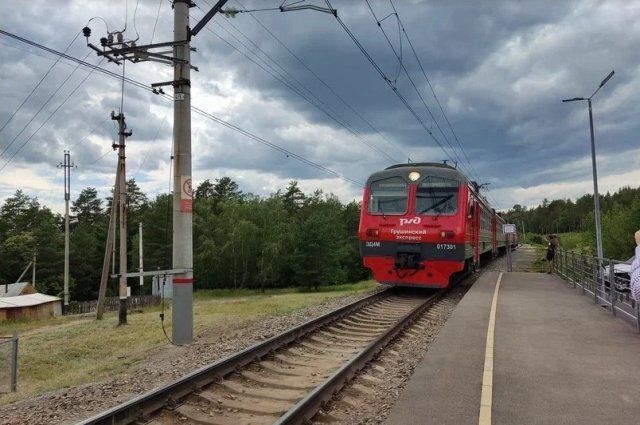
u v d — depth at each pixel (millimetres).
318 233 64312
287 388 6906
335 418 5641
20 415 6469
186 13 11453
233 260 67375
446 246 15961
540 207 186250
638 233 6730
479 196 21234
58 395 7371
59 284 72125
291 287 72188
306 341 9727
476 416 5242
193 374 6602
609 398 5730
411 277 16547
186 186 11391
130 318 24625
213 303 27766
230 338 10781
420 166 17203
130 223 87438
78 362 13180
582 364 7133
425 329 10922
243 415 5918
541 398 5750
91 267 75562
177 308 11219
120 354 12180
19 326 29016
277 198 73500
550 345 8266
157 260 72562
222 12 11523
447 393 5957
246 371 7559
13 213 90250
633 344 8305
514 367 7012
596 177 22625
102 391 7207
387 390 6609
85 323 25156
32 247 73375
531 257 48250
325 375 7426
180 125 11391
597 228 22391
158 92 11852
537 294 14453
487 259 33469
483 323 10164
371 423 5438
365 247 17125
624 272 13914
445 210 16234
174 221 11367
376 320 12391
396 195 17000
